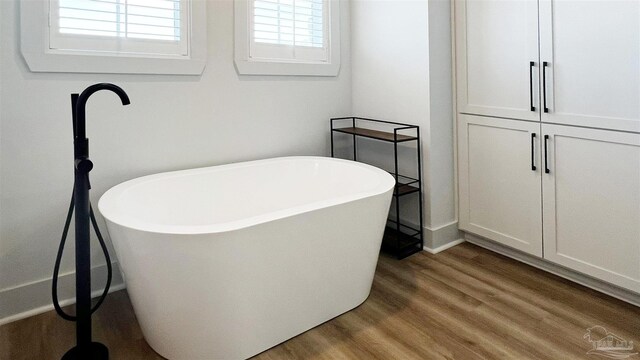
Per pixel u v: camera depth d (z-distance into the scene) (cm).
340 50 302
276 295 169
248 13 256
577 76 203
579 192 209
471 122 258
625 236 193
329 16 293
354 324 189
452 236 277
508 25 231
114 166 220
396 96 277
